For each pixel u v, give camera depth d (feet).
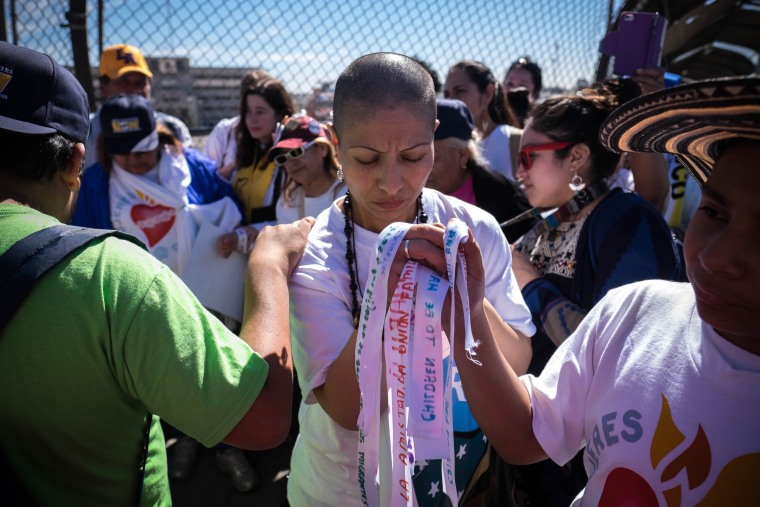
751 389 2.76
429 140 3.89
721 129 2.56
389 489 3.49
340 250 4.29
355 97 3.71
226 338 3.47
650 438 3.04
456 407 4.40
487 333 3.49
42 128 3.36
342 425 3.91
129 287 3.23
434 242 3.15
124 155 9.59
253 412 3.37
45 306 3.08
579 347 3.65
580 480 5.09
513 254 6.38
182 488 9.65
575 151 6.16
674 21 18.02
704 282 2.74
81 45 11.16
